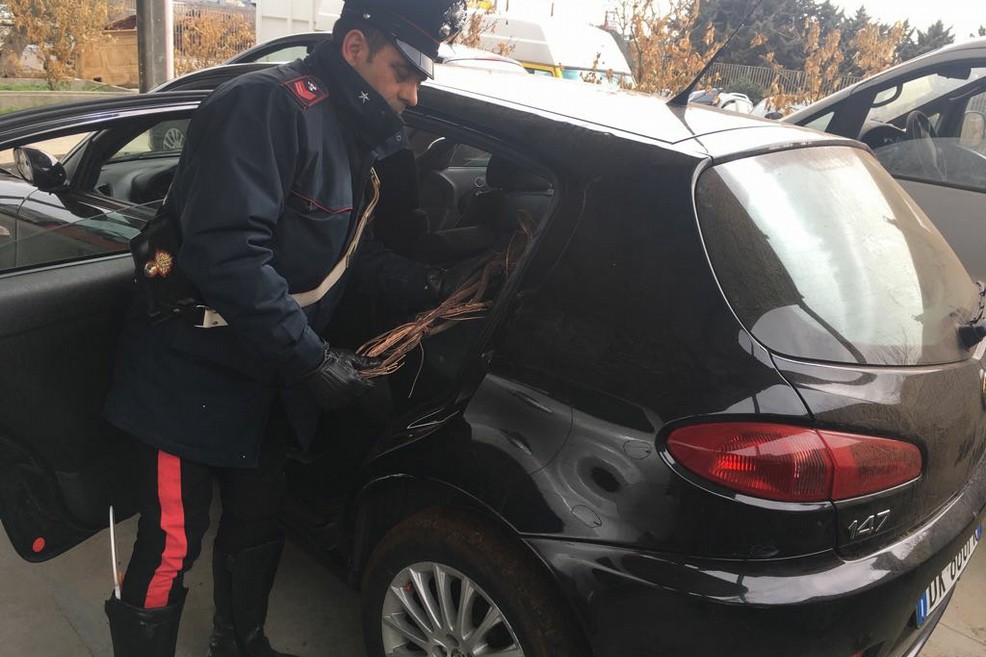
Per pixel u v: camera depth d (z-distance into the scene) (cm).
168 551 162
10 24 891
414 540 170
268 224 136
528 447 152
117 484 188
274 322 136
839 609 139
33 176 177
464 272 200
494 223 233
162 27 703
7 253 174
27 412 169
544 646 152
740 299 146
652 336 146
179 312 146
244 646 193
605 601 143
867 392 145
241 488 175
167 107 197
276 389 164
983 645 234
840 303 156
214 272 132
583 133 167
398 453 170
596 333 151
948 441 160
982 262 329
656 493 141
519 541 151
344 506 189
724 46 195
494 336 164
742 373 140
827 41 1556
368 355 181
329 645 215
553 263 160
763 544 138
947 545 160
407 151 212
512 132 176
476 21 960
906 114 372
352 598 233
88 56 935
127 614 165
